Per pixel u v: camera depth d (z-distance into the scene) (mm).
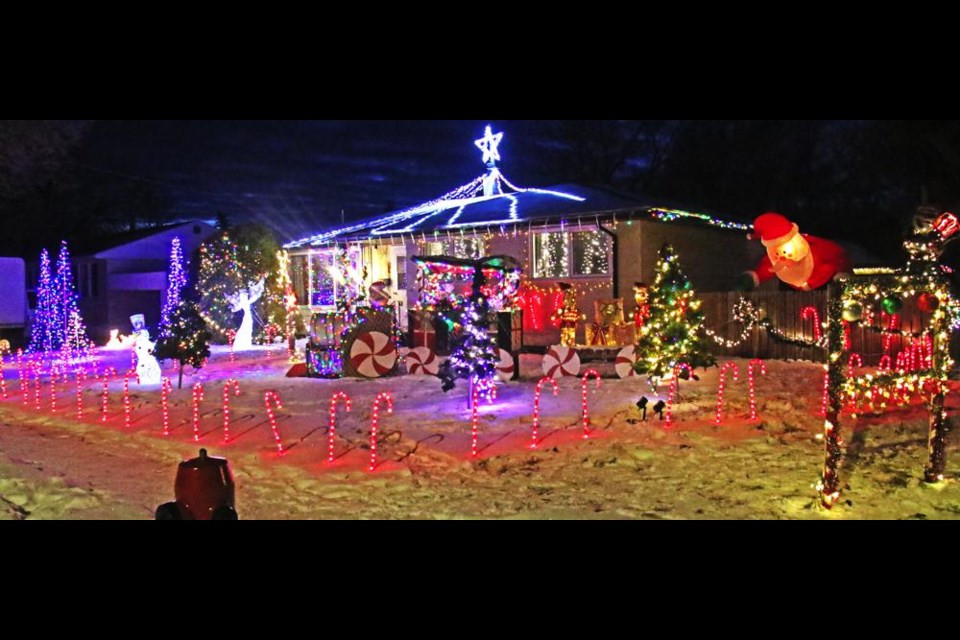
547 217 20562
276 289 28344
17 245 40969
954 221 7551
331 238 24609
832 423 7273
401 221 24797
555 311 20250
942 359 7875
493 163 25625
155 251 36125
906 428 10680
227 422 11930
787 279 10289
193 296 31094
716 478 8430
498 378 15656
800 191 34688
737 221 25734
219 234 30422
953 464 8789
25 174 30641
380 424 11648
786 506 7352
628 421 11258
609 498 7777
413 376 17344
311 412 12969
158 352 17188
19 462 10375
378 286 17859
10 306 32594
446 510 7562
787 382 15125
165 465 10125
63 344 26203
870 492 7770
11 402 16312
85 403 15422
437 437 10695
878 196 31531
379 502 7961
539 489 8211
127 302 35156
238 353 24719
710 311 20703
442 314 12906
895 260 30469
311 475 9180
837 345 7316
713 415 11680
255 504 8039
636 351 13453
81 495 8312
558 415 11836
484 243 22406
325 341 18016
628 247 20172
